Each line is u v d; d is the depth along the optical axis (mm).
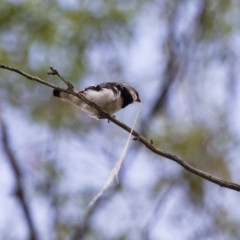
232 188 7996
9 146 14422
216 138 15172
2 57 14227
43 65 14453
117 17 14977
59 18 14789
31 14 14477
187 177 14844
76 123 14742
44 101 14641
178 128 15227
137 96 10305
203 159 14914
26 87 14453
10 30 14500
